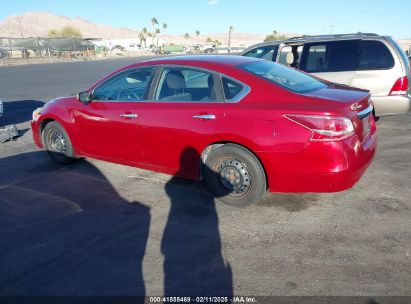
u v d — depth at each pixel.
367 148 4.17
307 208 4.34
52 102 6.13
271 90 4.12
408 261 3.28
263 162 4.05
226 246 3.67
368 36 7.00
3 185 5.47
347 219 4.05
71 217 4.40
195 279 3.21
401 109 6.77
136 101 4.98
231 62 4.59
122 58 54.75
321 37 7.46
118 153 5.27
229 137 4.16
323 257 3.41
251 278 3.18
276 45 7.98
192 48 88.94
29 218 4.42
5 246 3.83
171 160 4.74
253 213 4.28
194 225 4.10
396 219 4.01
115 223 4.22
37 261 3.55
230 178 4.36
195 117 4.39
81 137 5.66
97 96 5.48
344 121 3.73
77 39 55.22
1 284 3.24
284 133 3.87
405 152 6.12
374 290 2.95
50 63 42.94
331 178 3.80
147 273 3.31
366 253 3.43
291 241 3.69
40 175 5.83
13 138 8.33
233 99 4.25
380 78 6.80
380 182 4.96
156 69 4.90
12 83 20.73
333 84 4.86
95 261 3.51
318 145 3.75
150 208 4.54
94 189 5.19
